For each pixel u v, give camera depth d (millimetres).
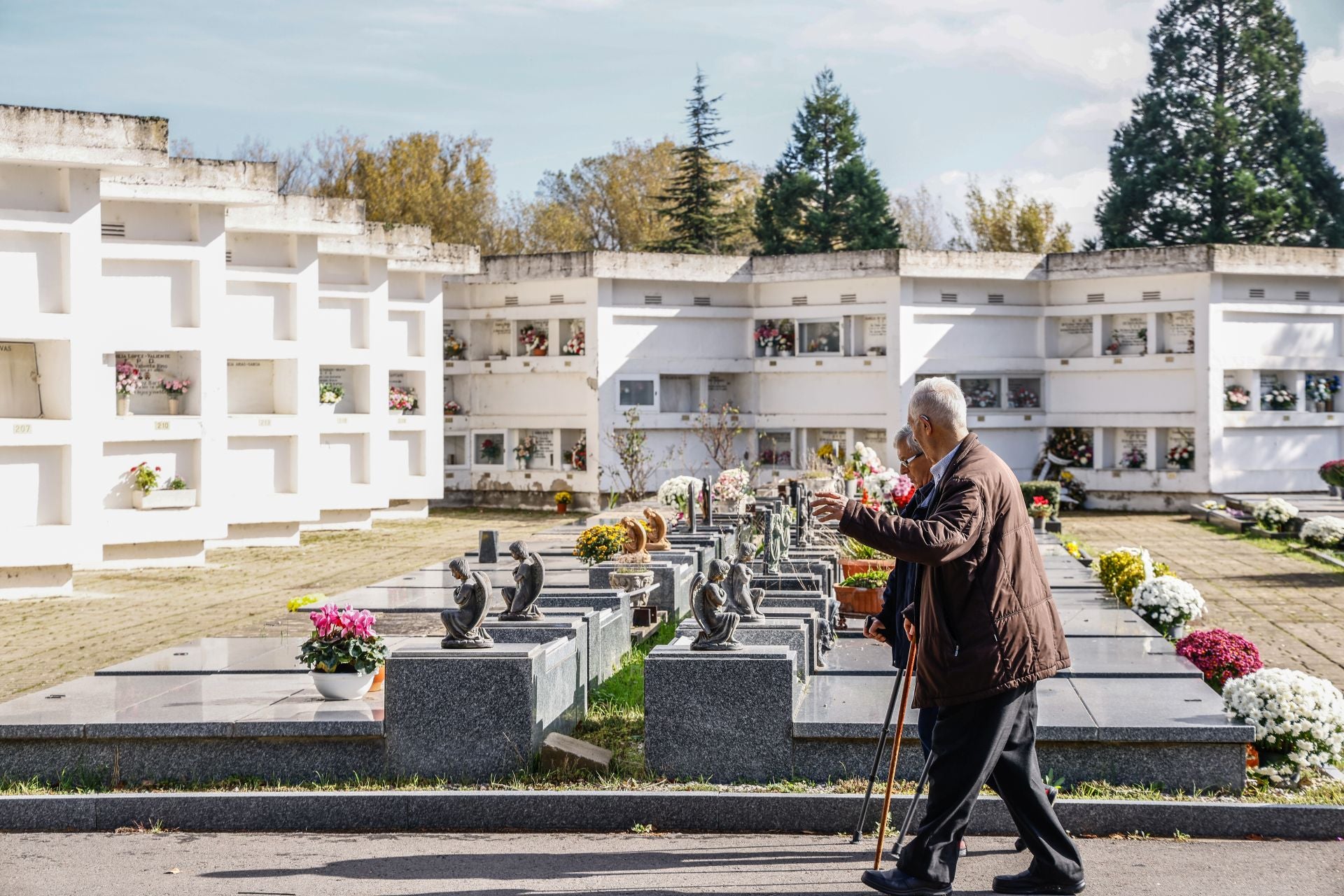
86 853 7348
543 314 36438
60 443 19359
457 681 8406
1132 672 9930
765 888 6531
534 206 64875
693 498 19875
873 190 54750
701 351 36906
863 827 7594
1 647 14891
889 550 5844
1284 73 51156
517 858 7117
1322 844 7246
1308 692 8289
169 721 8508
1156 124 51906
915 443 7672
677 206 58250
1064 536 28172
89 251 19547
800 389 36844
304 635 12562
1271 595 18641
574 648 9828
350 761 8500
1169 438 35000
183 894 6566
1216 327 33844
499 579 16766
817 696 9078
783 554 13930
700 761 8297
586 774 8391
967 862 6996
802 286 36656
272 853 7289
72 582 20328
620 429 35781
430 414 33281
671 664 8320
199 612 17531
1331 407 35406
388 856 7199
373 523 32500
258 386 26859
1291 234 50812
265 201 23203
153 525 22594
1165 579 13703
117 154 19344
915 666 6656
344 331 30328
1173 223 50719
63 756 8516
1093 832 7500
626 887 6562
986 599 5988
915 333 35188
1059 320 36531
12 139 18594
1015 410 36156
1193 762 7996
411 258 31078
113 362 22578
